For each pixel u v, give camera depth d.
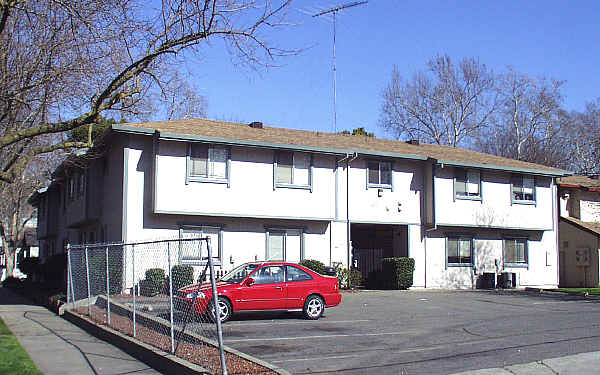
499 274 29.98
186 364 9.27
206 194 22.86
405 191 28.12
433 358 10.80
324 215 25.30
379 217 27.25
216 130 24.52
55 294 22.17
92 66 15.10
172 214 22.56
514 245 30.97
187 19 12.63
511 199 30.41
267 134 26.11
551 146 47.66
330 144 26.53
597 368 9.90
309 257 25.47
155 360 10.32
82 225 28.47
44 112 15.84
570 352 11.34
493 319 16.86
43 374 9.72
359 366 10.12
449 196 28.52
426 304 21.02
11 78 15.21
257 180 23.98
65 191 32.72
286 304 15.80
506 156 48.59
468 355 11.07
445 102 49.19
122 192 22.33
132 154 22.39
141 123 23.66
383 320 16.41
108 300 13.98
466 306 20.59
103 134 23.02
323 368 9.98
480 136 50.00
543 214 31.47
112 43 14.30
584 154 45.66
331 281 16.66
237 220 24.00
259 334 13.57
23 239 47.25
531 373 9.59
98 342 13.11
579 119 47.53
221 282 15.54
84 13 13.58
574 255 32.88
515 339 13.03
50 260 29.64
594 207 34.91
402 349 11.77
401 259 26.94
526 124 48.22
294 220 25.22
